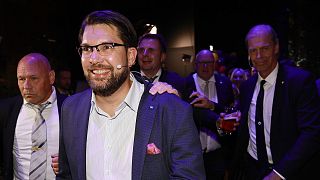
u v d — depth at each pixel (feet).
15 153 6.34
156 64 9.02
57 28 24.36
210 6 28.99
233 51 30.53
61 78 16.66
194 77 11.11
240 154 7.77
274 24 27.99
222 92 10.88
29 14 22.86
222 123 7.52
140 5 27.73
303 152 6.28
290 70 6.89
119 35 3.86
